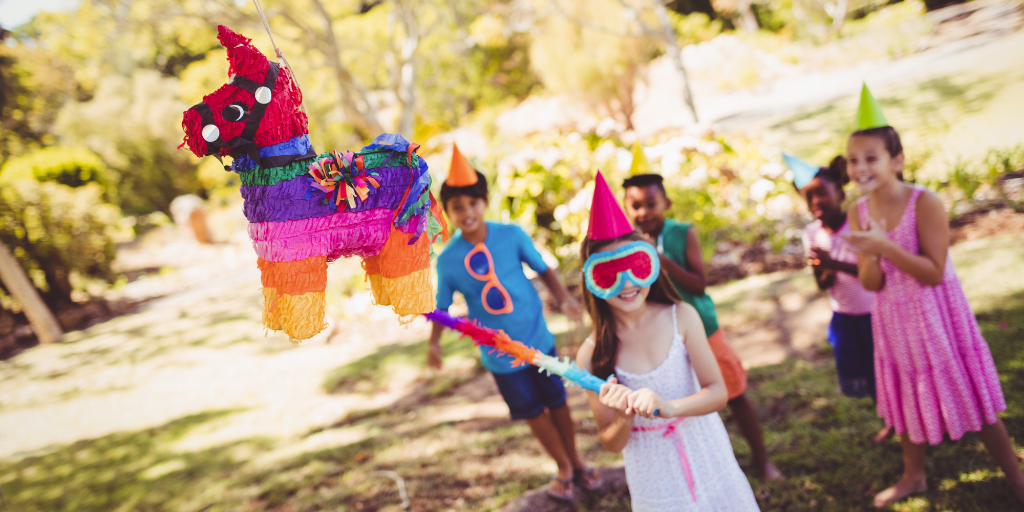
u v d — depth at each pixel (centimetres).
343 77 1075
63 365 836
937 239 213
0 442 581
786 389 346
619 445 184
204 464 434
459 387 489
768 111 1487
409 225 134
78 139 1892
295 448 431
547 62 1580
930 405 221
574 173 631
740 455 293
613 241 182
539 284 633
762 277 550
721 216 622
